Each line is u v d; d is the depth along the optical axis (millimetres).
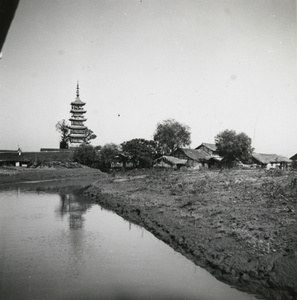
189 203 19297
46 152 73188
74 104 85625
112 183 38031
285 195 18328
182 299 8156
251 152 55375
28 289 9023
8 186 41781
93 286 9211
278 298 7793
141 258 11625
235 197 19641
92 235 15258
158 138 76938
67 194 32812
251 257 10008
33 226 17406
